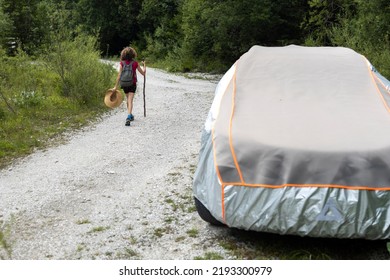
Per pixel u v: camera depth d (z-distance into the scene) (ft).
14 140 27.48
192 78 76.13
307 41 66.13
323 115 15.07
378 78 17.51
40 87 40.37
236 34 83.51
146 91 51.06
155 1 128.36
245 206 13.32
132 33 146.61
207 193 14.17
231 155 13.76
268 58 18.70
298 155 13.24
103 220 16.87
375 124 14.43
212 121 15.38
